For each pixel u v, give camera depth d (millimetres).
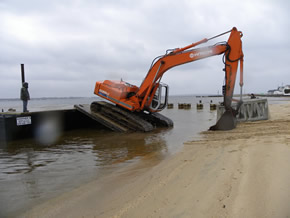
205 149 6016
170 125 12406
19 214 3271
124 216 2781
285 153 4473
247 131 8312
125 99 11852
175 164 4969
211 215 2541
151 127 11258
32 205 3555
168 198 3154
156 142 8266
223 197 2936
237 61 9445
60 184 4461
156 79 11352
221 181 3484
